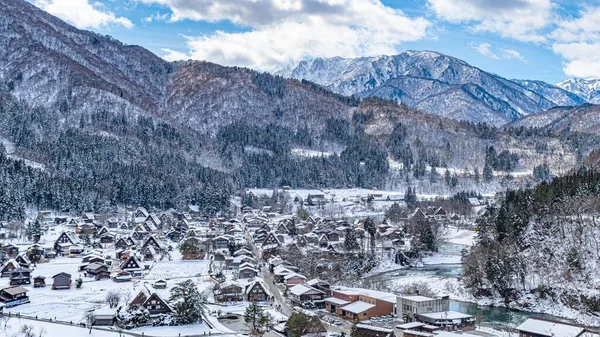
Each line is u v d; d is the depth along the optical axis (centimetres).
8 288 13600
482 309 14325
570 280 14238
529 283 14738
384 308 13025
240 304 13888
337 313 13325
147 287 13975
